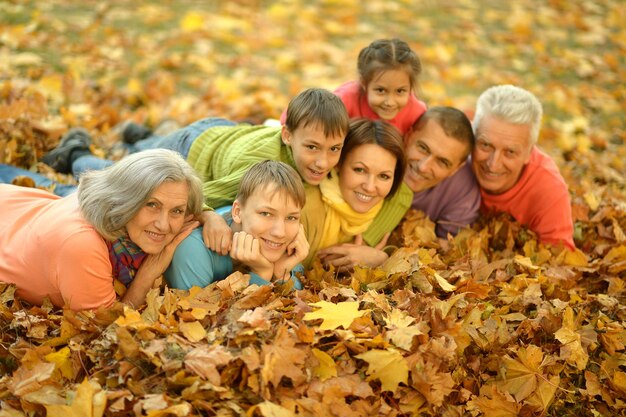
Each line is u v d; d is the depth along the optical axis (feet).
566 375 9.10
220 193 10.05
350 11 24.85
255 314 7.77
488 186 11.84
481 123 11.47
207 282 9.00
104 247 8.34
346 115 9.68
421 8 26.27
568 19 26.43
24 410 7.05
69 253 8.05
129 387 7.04
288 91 18.47
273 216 8.81
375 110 11.72
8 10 19.88
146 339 7.52
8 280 8.60
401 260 9.77
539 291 9.95
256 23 22.52
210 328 7.98
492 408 8.25
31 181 11.23
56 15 20.36
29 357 7.48
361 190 10.07
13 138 12.28
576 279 10.89
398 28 24.00
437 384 7.78
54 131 13.16
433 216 12.15
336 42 22.21
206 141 11.30
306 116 9.48
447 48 22.24
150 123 15.21
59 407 6.77
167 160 8.38
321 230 10.32
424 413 7.89
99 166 11.81
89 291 8.20
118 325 7.65
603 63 22.58
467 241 11.16
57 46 18.21
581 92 20.66
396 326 8.17
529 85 20.86
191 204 8.90
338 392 7.43
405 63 11.35
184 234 9.03
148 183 8.11
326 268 10.46
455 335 8.30
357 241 10.71
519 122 11.07
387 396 7.87
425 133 11.07
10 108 12.70
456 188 11.93
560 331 9.05
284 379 7.51
